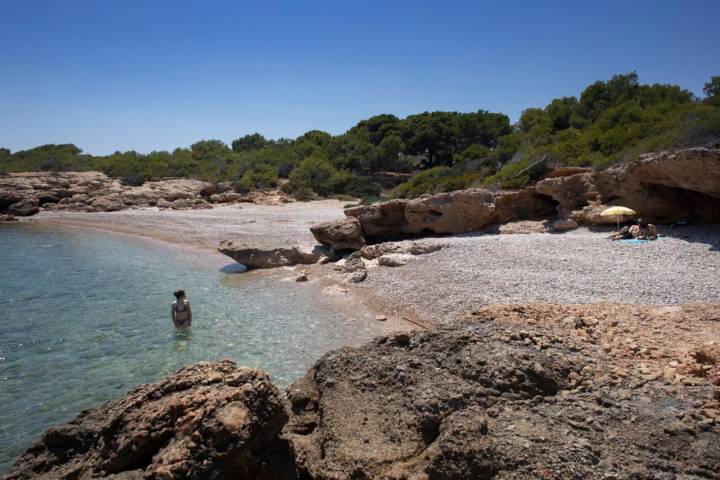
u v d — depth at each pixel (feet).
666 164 65.62
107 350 45.19
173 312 50.52
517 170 105.81
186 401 18.52
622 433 19.95
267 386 19.35
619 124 109.19
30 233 137.49
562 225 80.74
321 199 201.98
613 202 78.79
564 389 23.94
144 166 261.44
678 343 28.91
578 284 51.78
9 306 60.29
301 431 25.77
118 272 81.00
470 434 20.34
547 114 152.66
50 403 35.14
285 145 302.25
